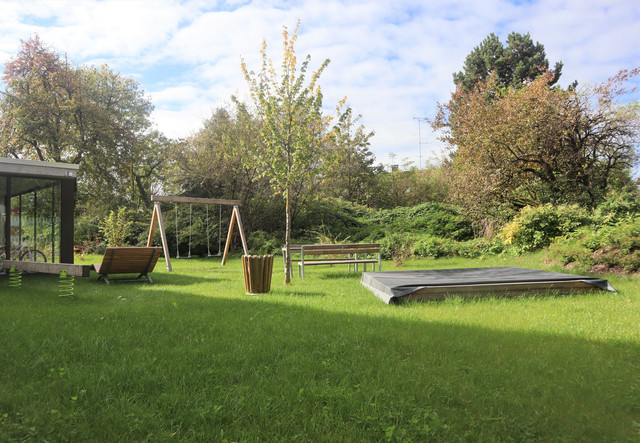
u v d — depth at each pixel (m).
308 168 9.98
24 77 24.73
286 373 3.42
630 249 9.51
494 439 2.38
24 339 4.30
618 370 3.46
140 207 27.39
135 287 9.11
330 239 19.31
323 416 2.68
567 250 10.58
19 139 24.50
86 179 26.97
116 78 28.98
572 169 15.48
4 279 9.98
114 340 4.33
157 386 3.16
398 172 35.03
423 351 4.01
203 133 23.77
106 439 2.42
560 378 3.29
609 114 15.20
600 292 7.20
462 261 14.07
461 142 18.48
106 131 25.44
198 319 5.38
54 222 11.34
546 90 16.61
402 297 6.81
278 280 10.55
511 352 3.96
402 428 2.51
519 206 16.59
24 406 2.79
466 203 16.94
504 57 31.88
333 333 4.67
